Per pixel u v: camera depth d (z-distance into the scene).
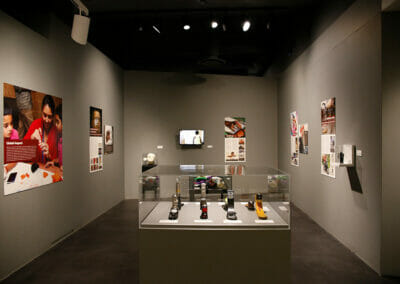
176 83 7.15
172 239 2.42
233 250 2.41
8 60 3.04
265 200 2.74
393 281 2.86
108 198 5.88
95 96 5.25
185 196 2.95
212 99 7.24
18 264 3.17
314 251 3.62
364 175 3.28
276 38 7.04
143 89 7.04
